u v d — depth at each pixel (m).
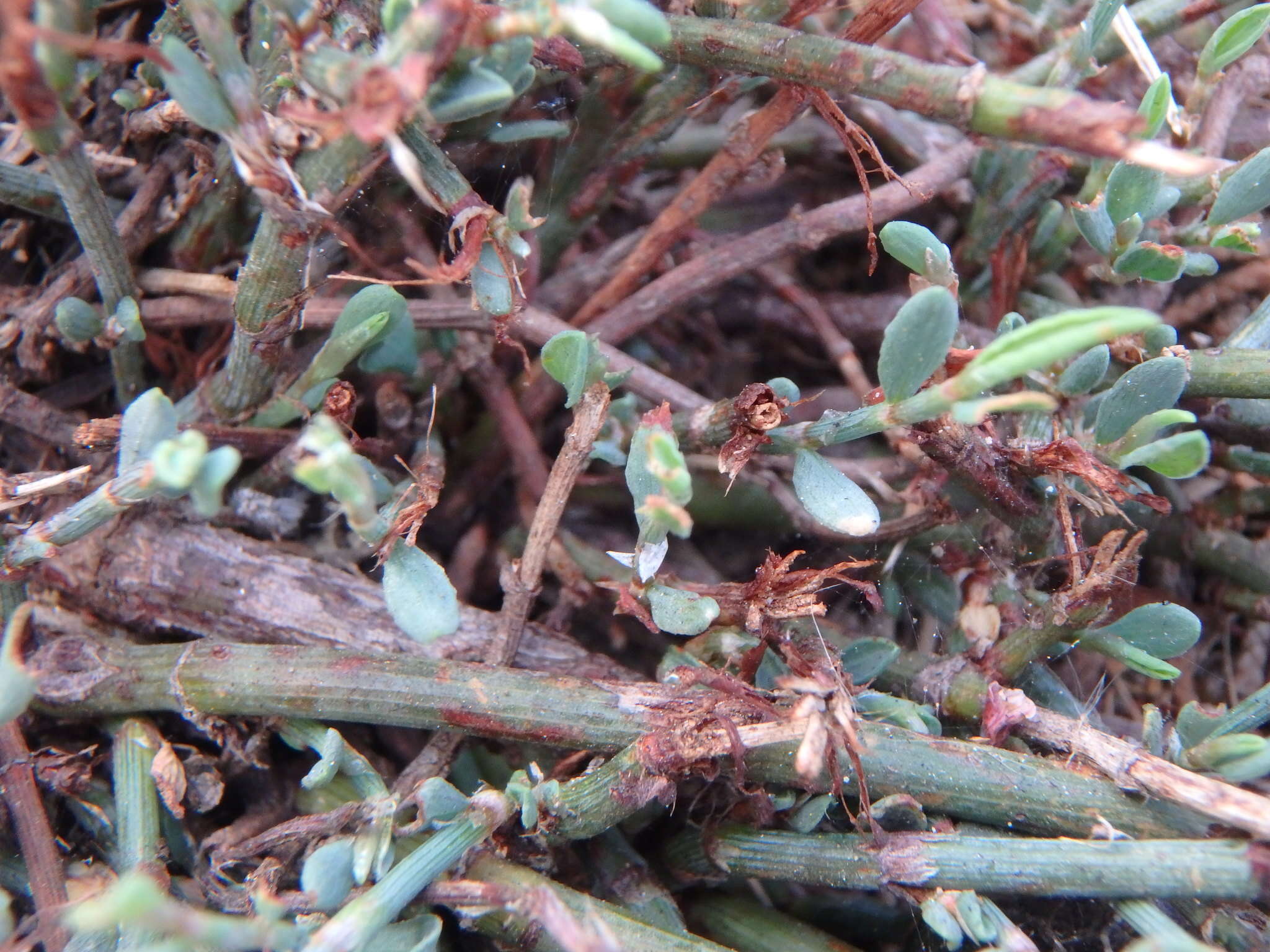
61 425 0.06
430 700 0.05
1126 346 0.05
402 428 0.06
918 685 0.05
